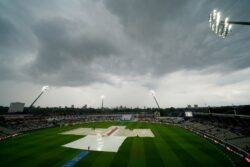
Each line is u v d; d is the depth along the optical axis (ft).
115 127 304.71
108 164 111.24
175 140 188.03
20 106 343.67
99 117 501.97
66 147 154.51
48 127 296.71
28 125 271.49
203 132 230.48
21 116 290.97
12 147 153.99
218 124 253.65
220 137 189.78
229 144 159.84
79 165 109.40
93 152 138.62
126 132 246.06
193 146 160.35
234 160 119.55
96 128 290.15
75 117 441.27
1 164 110.83
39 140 184.55
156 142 177.47
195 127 276.00
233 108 248.73
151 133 236.63
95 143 171.32
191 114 379.96
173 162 115.75
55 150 144.36
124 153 136.26
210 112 289.74
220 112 270.87
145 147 156.04
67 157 125.39
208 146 160.45
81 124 356.18
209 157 126.52
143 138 199.21
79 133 234.58
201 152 139.95
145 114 555.69
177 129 279.28
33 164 110.93
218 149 149.48
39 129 270.46
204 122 296.51
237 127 211.20
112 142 176.55
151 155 131.34
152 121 424.87
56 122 343.87
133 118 492.54
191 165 110.22
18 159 120.67
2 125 235.61
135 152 139.23
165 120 412.77
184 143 172.96
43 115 375.66
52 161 116.57
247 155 127.85
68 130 263.29
